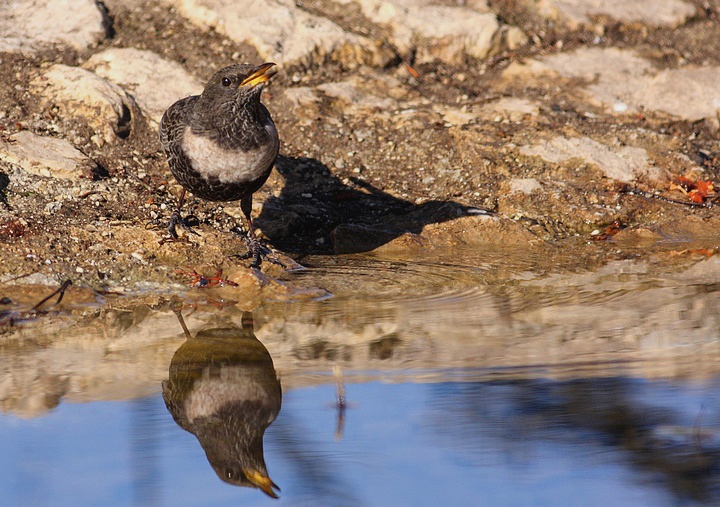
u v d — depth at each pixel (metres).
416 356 8.03
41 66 14.01
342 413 6.90
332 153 13.70
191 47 14.98
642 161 13.59
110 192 11.95
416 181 13.30
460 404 7.00
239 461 6.24
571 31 16.80
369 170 13.50
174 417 6.89
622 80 15.63
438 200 12.78
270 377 7.61
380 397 7.15
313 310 9.41
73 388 7.40
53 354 8.16
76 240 10.73
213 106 10.22
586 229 12.37
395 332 8.68
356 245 11.66
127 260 10.52
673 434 6.48
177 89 14.09
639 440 6.39
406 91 15.09
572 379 7.43
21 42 14.48
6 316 9.17
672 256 11.32
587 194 12.84
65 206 11.44
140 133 13.31
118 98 13.39
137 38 15.09
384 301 9.67
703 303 9.43
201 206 12.12
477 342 8.36
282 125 14.03
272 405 7.07
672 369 7.61
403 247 11.70
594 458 6.21
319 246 11.84
